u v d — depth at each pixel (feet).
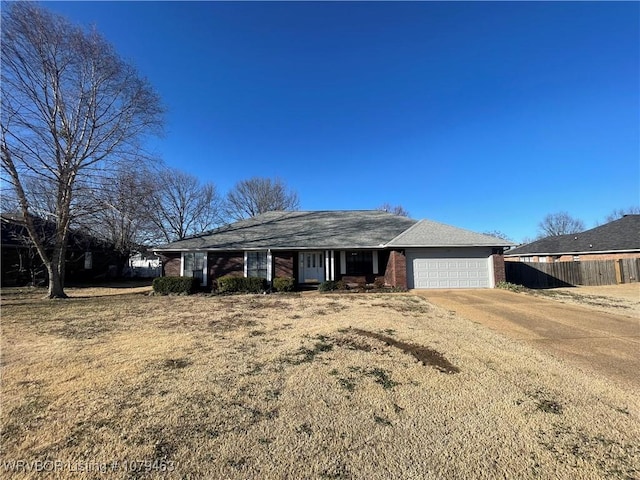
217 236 62.75
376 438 10.25
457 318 29.30
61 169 48.70
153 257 108.88
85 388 13.91
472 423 11.13
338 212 76.33
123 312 33.53
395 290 51.75
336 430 10.68
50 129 47.62
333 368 16.26
